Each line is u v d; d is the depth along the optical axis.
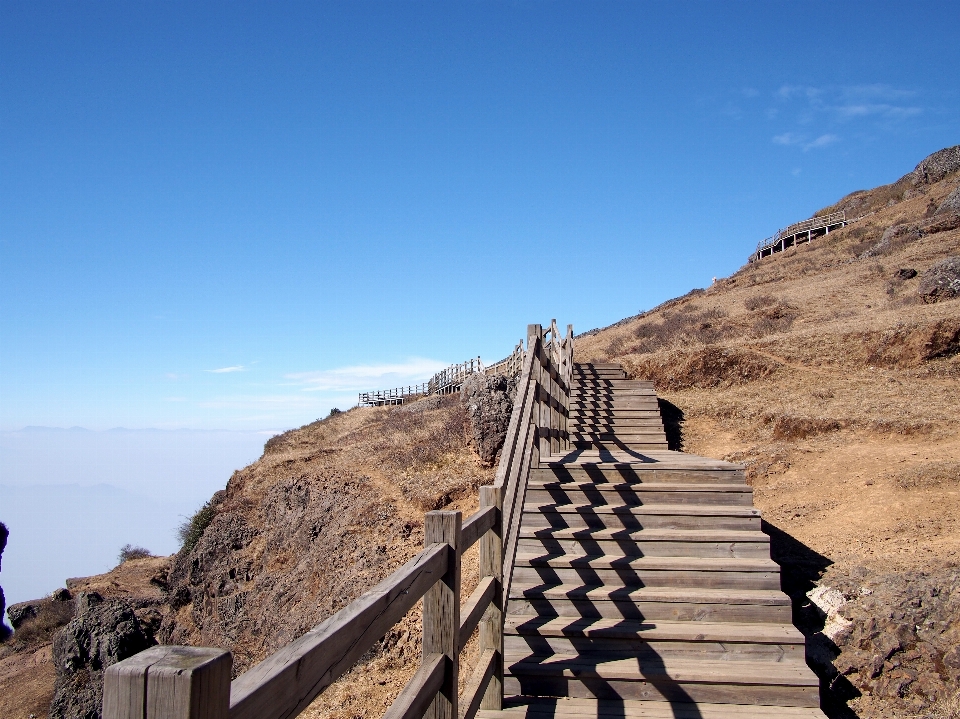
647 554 5.91
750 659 4.87
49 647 26.83
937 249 29.17
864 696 5.94
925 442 12.67
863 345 18.05
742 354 19.09
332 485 19.23
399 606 2.52
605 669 4.69
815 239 47.28
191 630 21.59
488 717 4.36
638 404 15.55
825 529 9.83
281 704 1.59
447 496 15.11
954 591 6.44
